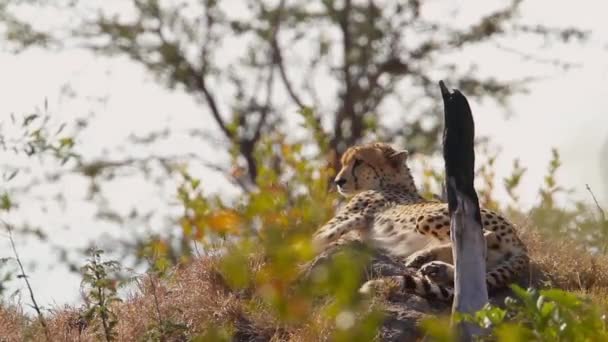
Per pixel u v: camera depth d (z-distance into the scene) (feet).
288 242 30.53
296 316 29.94
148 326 56.85
